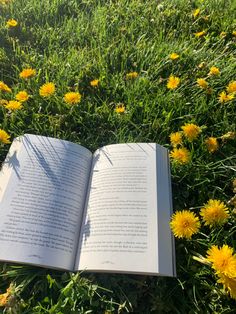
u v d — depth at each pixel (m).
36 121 0.53
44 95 0.53
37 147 0.45
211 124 0.54
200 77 0.61
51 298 0.36
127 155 0.44
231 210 0.43
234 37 0.69
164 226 0.38
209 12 0.77
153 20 0.73
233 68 0.62
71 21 0.71
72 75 0.60
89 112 0.55
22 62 0.62
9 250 0.36
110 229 0.38
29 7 0.74
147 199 0.40
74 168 0.44
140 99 0.56
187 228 0.37
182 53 0.65
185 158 0.46
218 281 0.34
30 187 0.41
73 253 0.37
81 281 0.37
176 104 0.56
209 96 0.57
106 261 0.35
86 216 0.40
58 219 0.39
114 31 0.71
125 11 0.77
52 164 0.44
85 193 0.42
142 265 0.35
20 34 0.68
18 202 0.39
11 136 0.51
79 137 0.53
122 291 0.36
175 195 0.46
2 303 0.34
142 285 0.37
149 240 0.36
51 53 0.65
